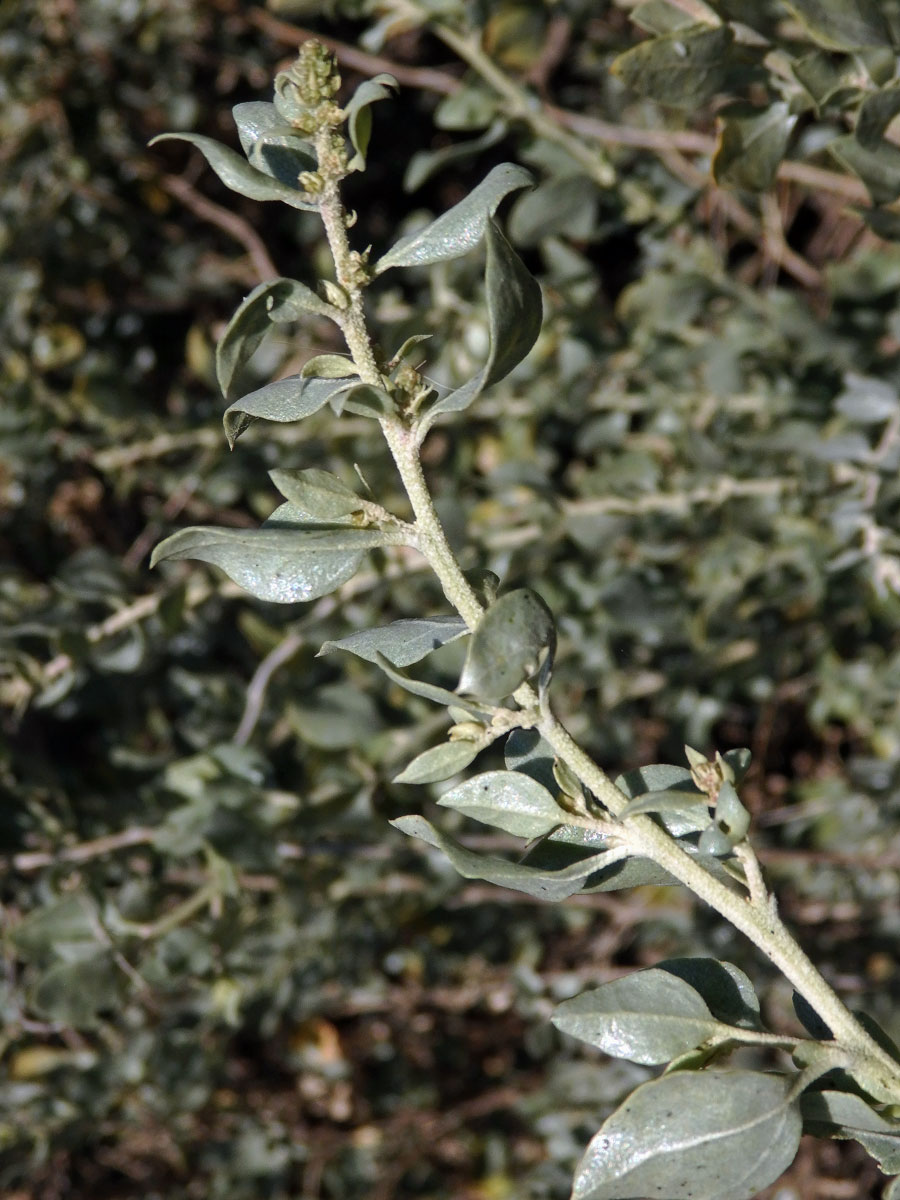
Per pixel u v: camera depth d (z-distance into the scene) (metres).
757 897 0.26
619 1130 0.26
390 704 0.56
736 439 0.55
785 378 0.55
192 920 0.50
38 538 0.67
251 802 0.50
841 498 0.51
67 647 0.50
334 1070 0.66
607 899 0.62
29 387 0.60
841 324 0.53
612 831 0.26
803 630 0.60
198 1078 0.58
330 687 0.52
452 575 0.26
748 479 0.55
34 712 0.67
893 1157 0.26
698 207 0.61
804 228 0.73
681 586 0.57
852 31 0.34
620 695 0.58
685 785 0.28
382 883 0.56
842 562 0.50
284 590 0.26
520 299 0.24
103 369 0.61
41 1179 0.64
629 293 0.56
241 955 0.54
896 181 0.36
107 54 0.67
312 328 0.63
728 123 0.36
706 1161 0.26
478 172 0.80
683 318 0.56
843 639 0.62
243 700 0.57
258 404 0.25
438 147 0.79
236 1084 0.66
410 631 0.26
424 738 0.52
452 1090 0.68
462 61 0.76
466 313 0.56
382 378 0.26
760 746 0.65
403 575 0.51
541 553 0.55
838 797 0.60
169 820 0.50
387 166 0.80
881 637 0.60
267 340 0.63
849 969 0.62
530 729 0.27
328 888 0.56
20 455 0.60
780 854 0.60
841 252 0.68
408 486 0.26
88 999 0.47
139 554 0.62
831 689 0.60
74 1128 0.57
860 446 0.50
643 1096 0.26
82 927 0.48
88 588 0.53
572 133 0.54
